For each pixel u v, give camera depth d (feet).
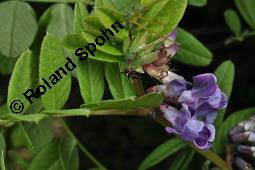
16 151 0.84
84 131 1.14
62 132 0.81
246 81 1.15
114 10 0.58
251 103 1.13
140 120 1.15
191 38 0.79
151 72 0.61
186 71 1.13
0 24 0.74
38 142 0.80
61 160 0.76
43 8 0.92
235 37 0.92
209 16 1.14
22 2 0.75
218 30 1.14
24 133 0.72
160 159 0.78
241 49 1.14
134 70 0.61
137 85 0.63
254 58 1.15
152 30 0.60
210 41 1.15
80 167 1.09
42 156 0.75
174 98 0.60
